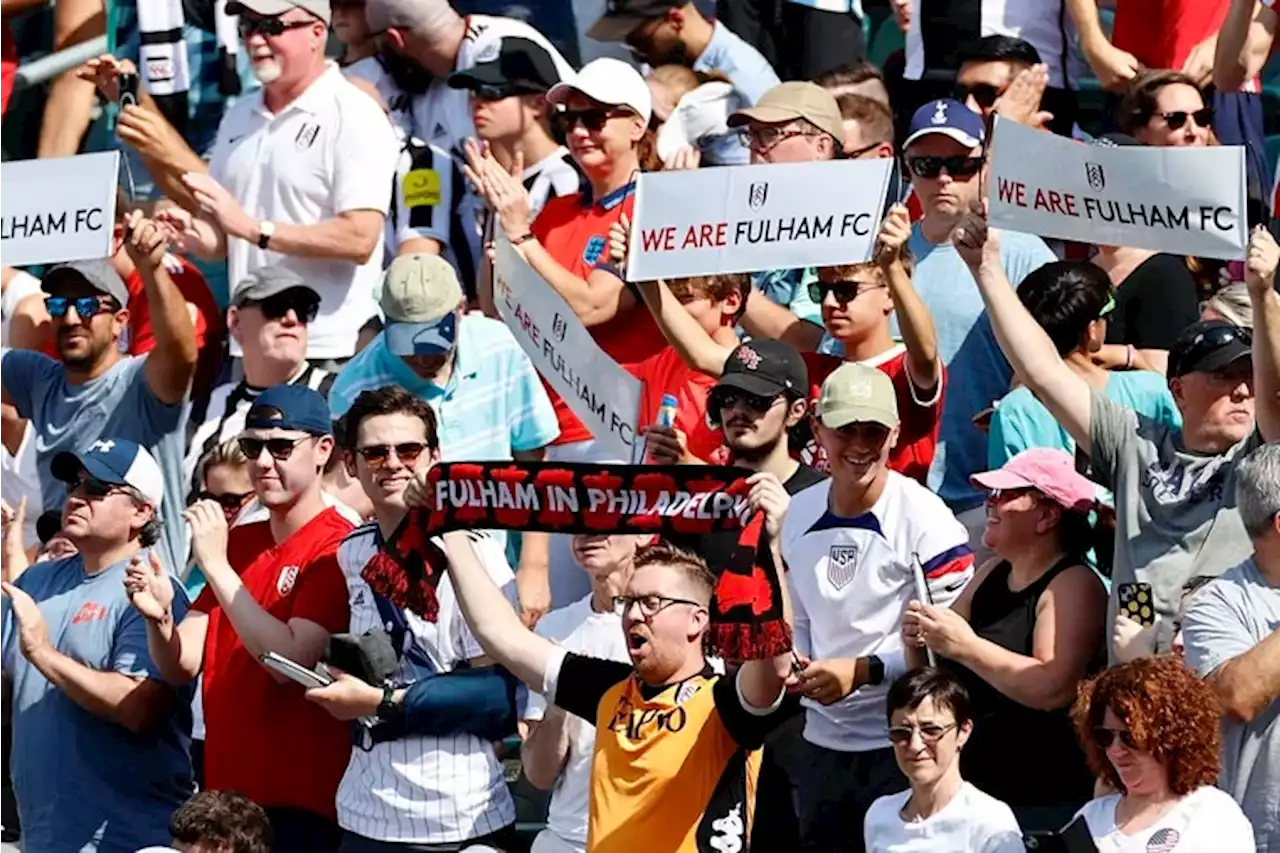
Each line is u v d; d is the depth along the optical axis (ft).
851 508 90.02
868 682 87.51
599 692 82.43
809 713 89.61
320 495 95.91
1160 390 95.04
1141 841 73.41
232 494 103.09
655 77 120.47
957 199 102.12
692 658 80.33
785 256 86.99
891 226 87.30
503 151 116.47
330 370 114.01
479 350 103.65
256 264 117.19
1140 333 101.24
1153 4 118.11
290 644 92.53
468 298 120.37
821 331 104.99
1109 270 102.78
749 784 79.41
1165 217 82.38
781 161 105.60
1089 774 85.20
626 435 89.71
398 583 85.25
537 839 91.45
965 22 118.42
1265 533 78.74
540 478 82.58
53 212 97.71
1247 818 77.87
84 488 98.58
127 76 116.47
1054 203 83.30
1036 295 95.35
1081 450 93.66
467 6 128.26
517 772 103.86
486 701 89.30
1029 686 83.97
